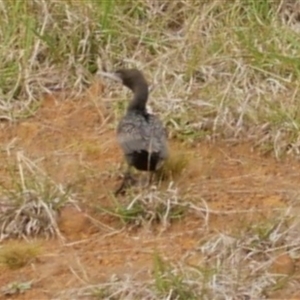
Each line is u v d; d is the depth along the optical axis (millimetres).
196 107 14148
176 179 12492
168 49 15445
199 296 10227
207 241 11250
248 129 13711
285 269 10773
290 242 11117
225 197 12227
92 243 11445
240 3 15977
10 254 11125
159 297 10227
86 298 10414
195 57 15039
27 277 10859
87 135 14039
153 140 11922
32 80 15078
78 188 12398
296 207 11922
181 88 14555
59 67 15328
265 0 15977
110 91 14922
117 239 11492
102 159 13266
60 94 15023
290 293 10414
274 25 15562
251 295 10289
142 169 12055
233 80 14641
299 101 14055
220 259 10875
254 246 11047
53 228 11656
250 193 12336
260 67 14750
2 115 14484
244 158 13242
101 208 11891
